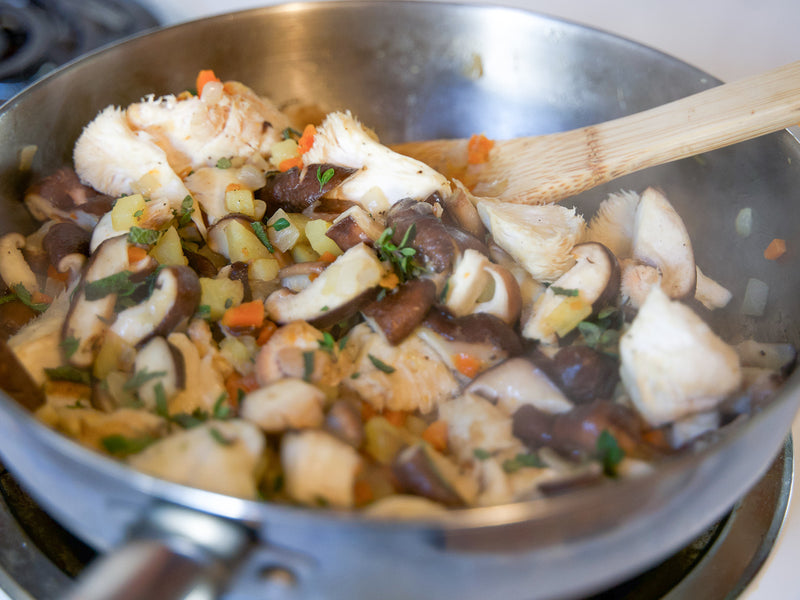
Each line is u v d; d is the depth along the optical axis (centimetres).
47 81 37
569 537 24
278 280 37
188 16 49
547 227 37
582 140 40
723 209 38
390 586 25
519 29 42
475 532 23
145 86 41
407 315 33
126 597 23
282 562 24
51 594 29
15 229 37
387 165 39
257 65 43
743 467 26
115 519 25
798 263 34
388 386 33
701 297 37
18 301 35
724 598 29
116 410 30
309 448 28
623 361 31
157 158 39
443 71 44
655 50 40
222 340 35
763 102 36
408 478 28
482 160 42
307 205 39
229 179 39
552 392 31
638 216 38
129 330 33
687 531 26
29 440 25
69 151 39
